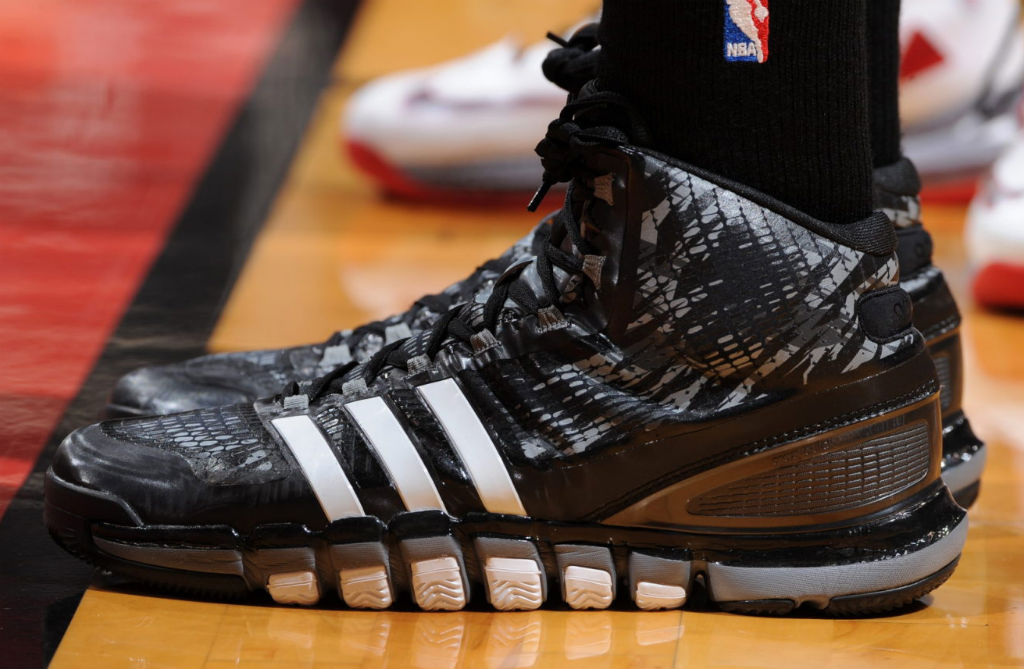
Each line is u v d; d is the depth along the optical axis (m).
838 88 2.37
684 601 2.60
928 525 2.55
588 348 2.51
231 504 2.56
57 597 2.64
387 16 8.46
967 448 3.08
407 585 2.60
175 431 2.71
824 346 2.41
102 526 2.61
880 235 2.45
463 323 2.64
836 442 2.47
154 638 2.49
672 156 2.40
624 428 2.50
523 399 2.54
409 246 5.12
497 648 2.47
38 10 8.15
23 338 4.01
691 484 2.51
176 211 5.26
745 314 2.40
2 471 3.18
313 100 6.82
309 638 2.50
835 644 2.50
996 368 4.05
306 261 4.89
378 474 2.55
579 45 2.93
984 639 2.53
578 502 2.54
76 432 2.77
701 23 2.30
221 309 4.38
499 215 5.57
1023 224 4.35
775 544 2.53
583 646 2.48
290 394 2.75
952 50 5.31
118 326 4.17
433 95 5.48
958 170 5.48
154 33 7.83
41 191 5.31
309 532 2.56
